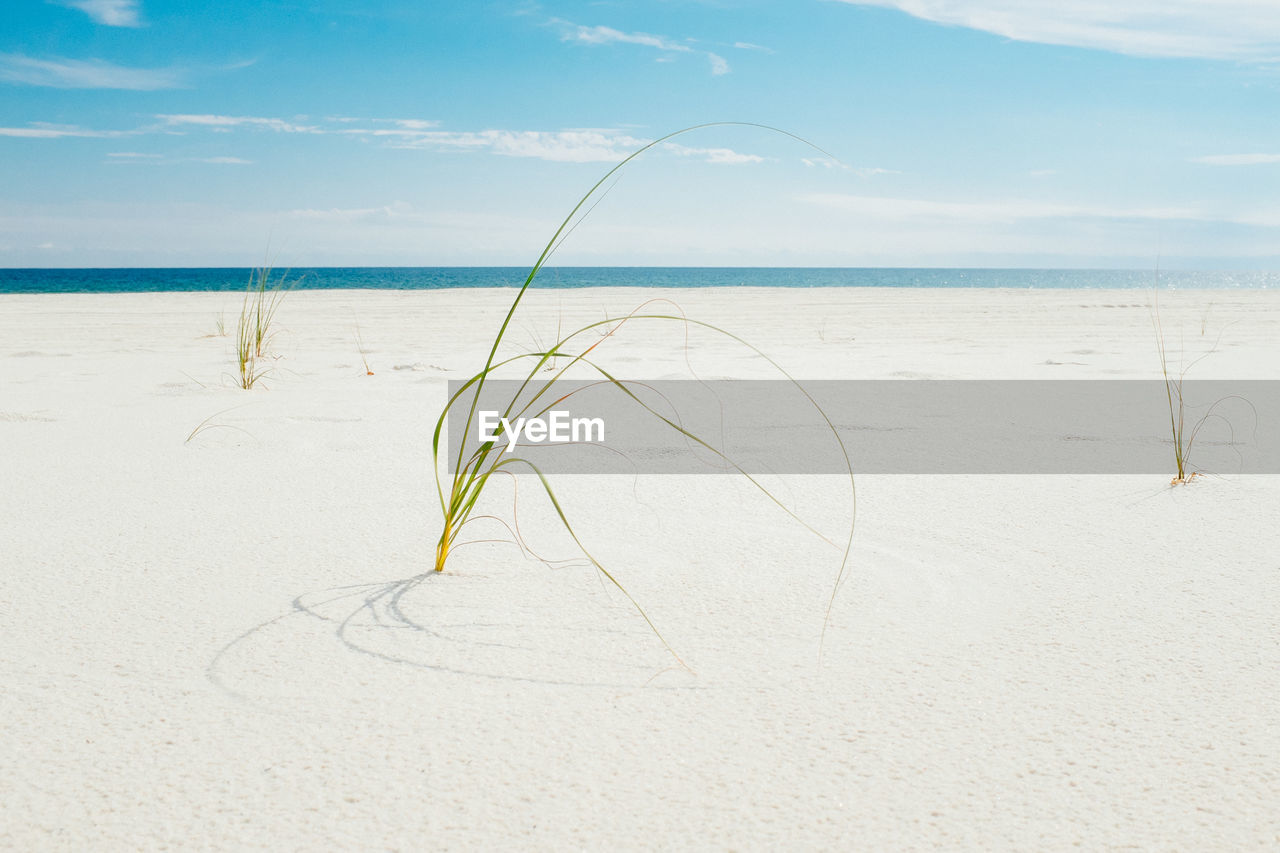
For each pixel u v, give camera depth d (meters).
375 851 1.01
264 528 2.24
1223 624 1.63
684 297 15.45
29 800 1.11
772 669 1.46
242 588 1.82
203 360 6.02
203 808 1.09
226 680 1.41
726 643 1.56
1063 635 1.59
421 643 1.55
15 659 1.48
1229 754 1.20
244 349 6.07
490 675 1.43
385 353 6.61
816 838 1.03
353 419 3.84
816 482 2.75
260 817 1.07
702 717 1.30
